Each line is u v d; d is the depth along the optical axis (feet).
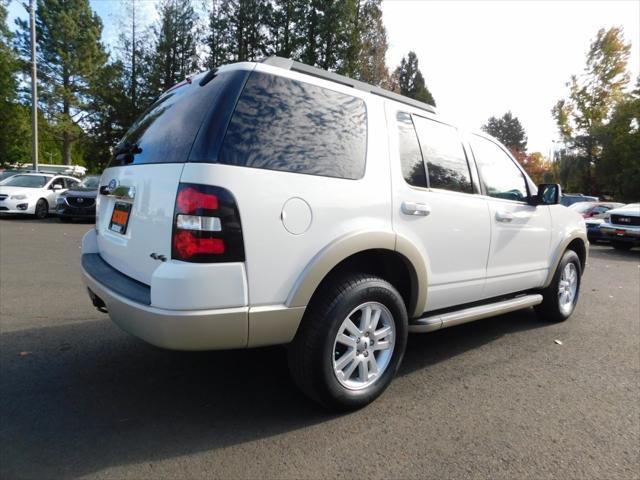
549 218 14.47
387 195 9.21
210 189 7.04
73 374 10.34
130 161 9.13
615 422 8.91
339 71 94.84
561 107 105.29
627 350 13.12
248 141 7.52
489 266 12.07
